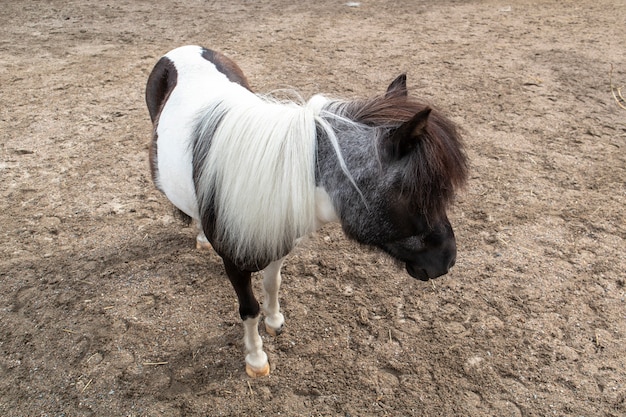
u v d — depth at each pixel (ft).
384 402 8.49
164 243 11.89
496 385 8.72
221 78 8.98
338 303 10.39
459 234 12.11
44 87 19.79
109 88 19.75
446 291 10.61
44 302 10.25
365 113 6.32
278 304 9.64
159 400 8.50
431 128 5.73
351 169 6.09
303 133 6.25
